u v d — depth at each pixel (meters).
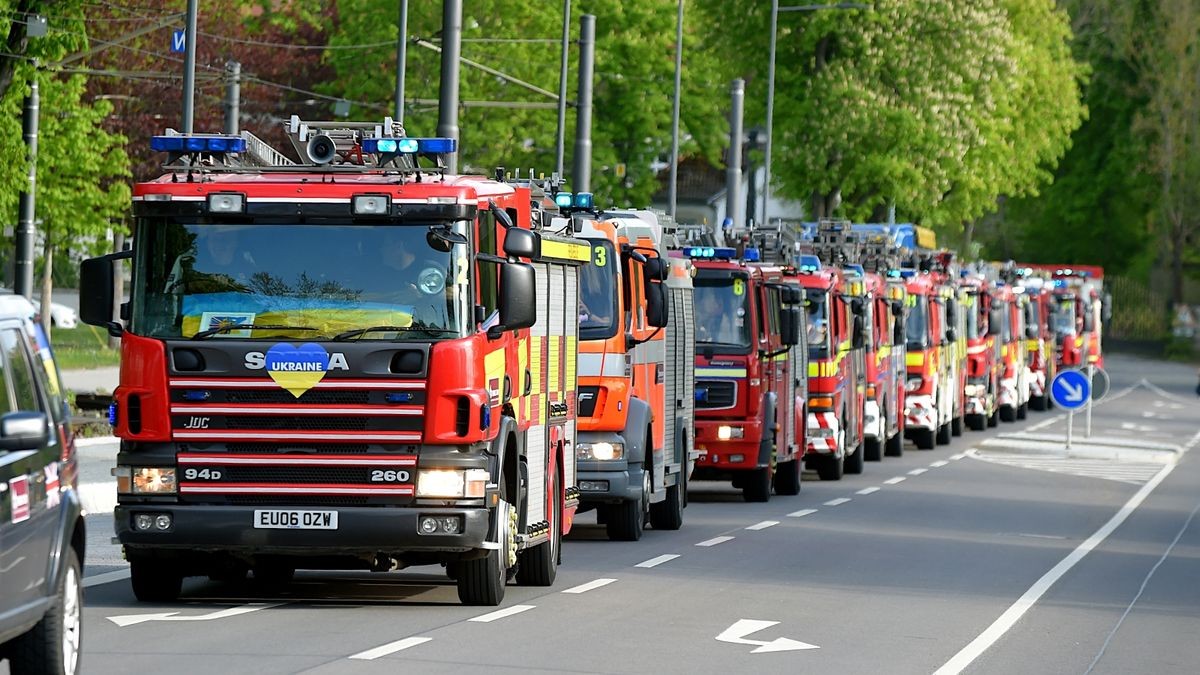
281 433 33.19
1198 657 32.53
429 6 144.75
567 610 35.41
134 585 35.31
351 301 33.31
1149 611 38.59
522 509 36.72
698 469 63.44
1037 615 37.19
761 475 64.44
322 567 34.94
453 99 60.44
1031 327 137.25
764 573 42.81
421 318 33.31
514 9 147.25
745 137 166.38
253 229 33.59
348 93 147.50
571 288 41.41
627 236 50.88
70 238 121.38
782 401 66.44
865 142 140.75
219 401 33.25
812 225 99.56
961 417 109.06
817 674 29.00
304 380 33.06
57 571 24.09
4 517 22.41
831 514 59.84
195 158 34.78
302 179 33.66
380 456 33.12
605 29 159.00
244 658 28.67
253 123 147.25
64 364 116.94
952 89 141.38
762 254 74.38
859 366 80.44
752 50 142.38
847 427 76.94
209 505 33.31
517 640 31.30
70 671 24.75
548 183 50.31
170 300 33.53
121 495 33.47
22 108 92.44
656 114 160.62
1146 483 78.75
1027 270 140.50
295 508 33.12
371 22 145.88
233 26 142.50
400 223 33.44
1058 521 59.84
